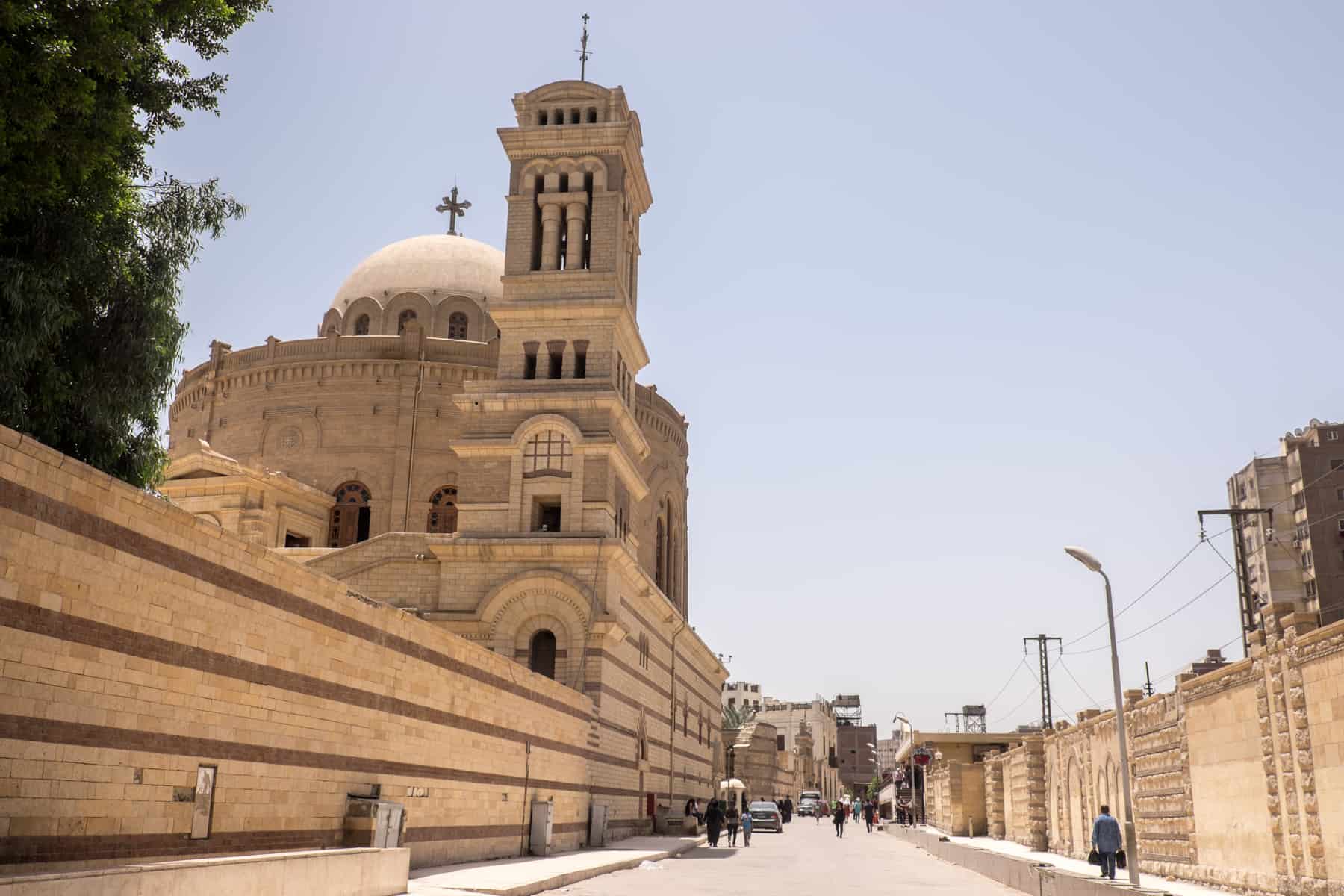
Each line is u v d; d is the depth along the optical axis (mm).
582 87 50281
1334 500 103312
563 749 37875
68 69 16203
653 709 52875
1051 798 46562
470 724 29281
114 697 15516
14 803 13695
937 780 75562
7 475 13648
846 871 34531
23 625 13898
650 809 52188
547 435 45062
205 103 20297
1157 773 31609
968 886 29578
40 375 19719
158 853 16328
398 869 20516
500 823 31406
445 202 73438
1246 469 112562
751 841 56656
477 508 44594
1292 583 106000
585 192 48656
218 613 18047
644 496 50969
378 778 23641
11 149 16312
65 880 11273
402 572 44406
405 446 58594
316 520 56969
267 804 19297
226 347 64312
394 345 60344
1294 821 22281
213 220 21875
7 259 17984
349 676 22500
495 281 67062
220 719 17969
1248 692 24797
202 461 52594
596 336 46656
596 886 26516
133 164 20297
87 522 15055
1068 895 23703
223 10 18688
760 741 123125
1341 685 20219
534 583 42531
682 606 73312
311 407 59750
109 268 20266
